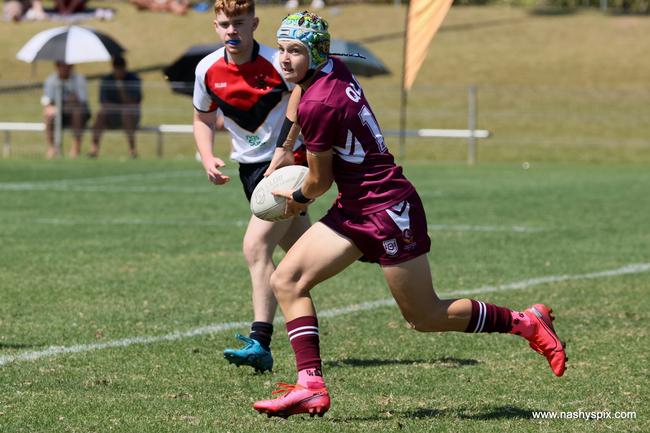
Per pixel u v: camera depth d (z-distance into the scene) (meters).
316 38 17.22
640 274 35.22
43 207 54.56
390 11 164.38
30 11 158.75
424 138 102.50
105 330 25.80
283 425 17.75
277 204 18.47
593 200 60.28
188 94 87.62
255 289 22.30
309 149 17.34
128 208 54.78
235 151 23.53
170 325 26.52
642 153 96.81
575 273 35.41
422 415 18.47
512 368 22.09
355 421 18.06
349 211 17.59
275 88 22.56
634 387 20.45
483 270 36.00
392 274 17.58
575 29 153.38
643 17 162.62
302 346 17.73
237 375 21.56
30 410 18.50
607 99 116.62
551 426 17.77
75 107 89.62
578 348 24.05
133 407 18.80
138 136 102.38
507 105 115.31
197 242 42.41
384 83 122.44
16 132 102.44
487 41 146.62
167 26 153.88
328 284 33.25
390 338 25.22
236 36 22.22
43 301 29.55
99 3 174.62
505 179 74.38
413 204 17.55
